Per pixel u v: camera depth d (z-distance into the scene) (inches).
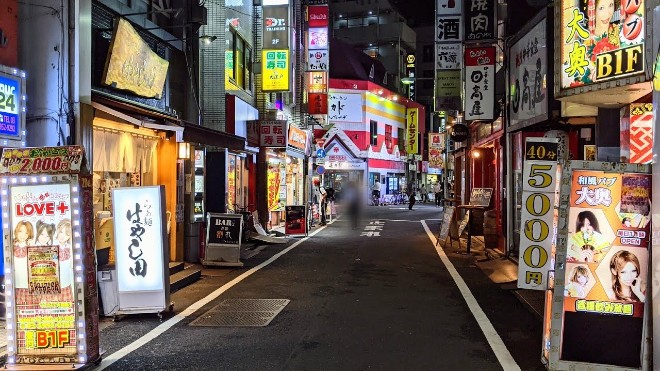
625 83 265.4
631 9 261.7
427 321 311.3
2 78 294.7
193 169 507.5
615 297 213.2
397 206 1745.8
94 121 387.9
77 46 346.9
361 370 229.8
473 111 579.8
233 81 730.8
